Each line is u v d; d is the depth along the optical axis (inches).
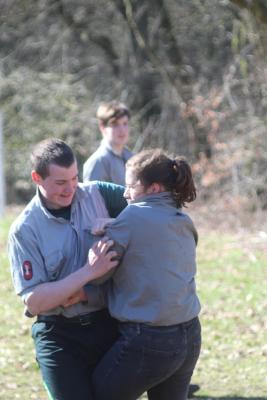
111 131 577.6
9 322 776.3
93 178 574.9
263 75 1381.6
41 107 1780.3
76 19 1768.0
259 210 1304.1
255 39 1289.4
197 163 1384.1
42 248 350.6
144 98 1702.8
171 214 349.1
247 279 922.1
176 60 1620.3
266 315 778.8
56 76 1790.1
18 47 1834.4
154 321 336.8
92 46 1806.1
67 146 350.9
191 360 352.5
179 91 1577.3
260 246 1111.0
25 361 653.3
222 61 1585.9
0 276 973.2
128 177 357.1
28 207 357.1
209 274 952.9
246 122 1395.2
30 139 1796.3
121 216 346.9
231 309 802.8
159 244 342.0
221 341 705.6
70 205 361.1
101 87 1785.2
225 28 1583.4
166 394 361.4
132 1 1626.5
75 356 350.6
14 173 1844.2
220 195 1349.7
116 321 358.9
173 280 341.4
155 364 338.3
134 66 1718.8
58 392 340.5
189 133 1540.4
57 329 351.9
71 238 354.9
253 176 1354.6
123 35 1748.3
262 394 563.2
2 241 1171.9
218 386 585.6
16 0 1736.0
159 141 1604.3
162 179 350.9
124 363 339.3
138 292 340.5
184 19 1628.9
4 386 586.6
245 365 639.1
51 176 342.3
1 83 1802.4
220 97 1402.6
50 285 339.3
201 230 1274.6
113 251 341.1
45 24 1823.3
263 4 771.4
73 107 1743.4
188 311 345.4
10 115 1806.1
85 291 349.7
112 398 344.2
